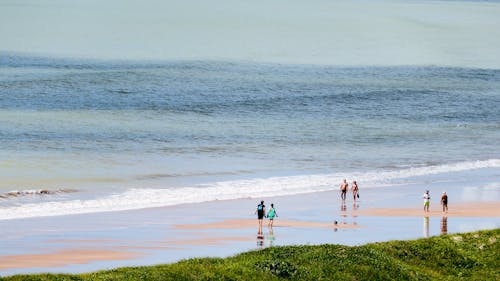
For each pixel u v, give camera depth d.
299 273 72.19
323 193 139.38
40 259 85.00
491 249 85.69
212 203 125.94
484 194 141.38
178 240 97.00
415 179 158.38
